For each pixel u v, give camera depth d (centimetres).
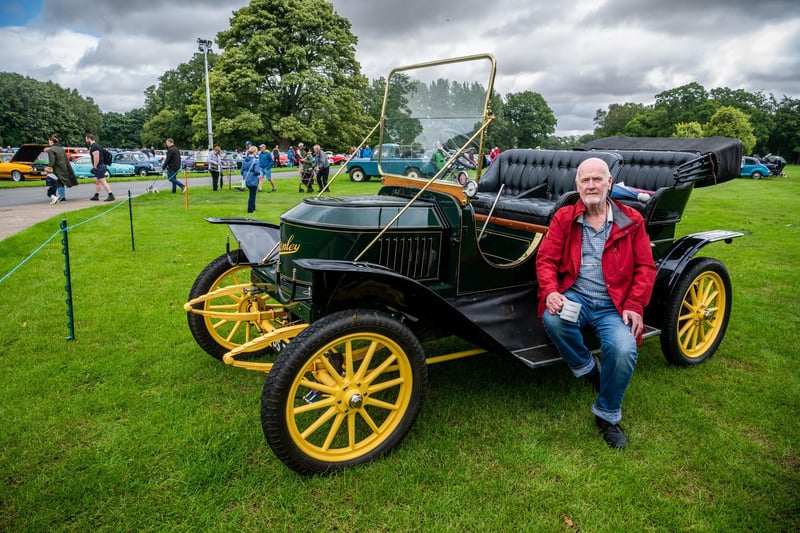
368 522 207
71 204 1143
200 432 262
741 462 248
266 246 328
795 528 207
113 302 458
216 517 208
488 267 295
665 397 306
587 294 269
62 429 265
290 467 226
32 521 202
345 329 222
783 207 1292
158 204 1161
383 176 340
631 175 465
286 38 3331
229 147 3769
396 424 247
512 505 216
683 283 329
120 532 199
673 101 7494
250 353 353
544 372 340
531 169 508
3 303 450
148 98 7881
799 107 6888
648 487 229
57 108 6894
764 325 425
